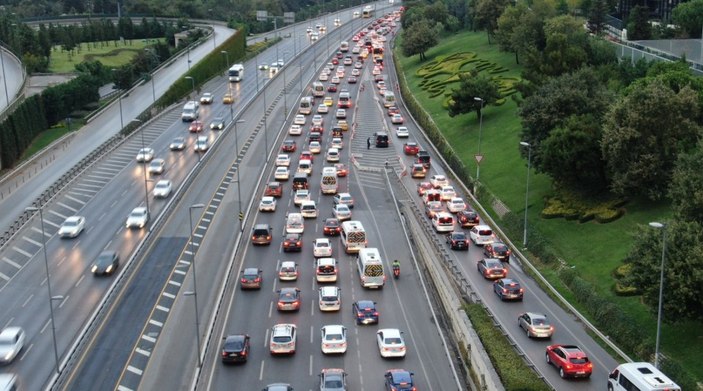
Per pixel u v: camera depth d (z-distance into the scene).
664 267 63.38
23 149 142.25
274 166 135.00
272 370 64.88
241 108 179.00
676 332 66.69
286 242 94.56
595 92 108.19
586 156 93.75
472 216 101.94
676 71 104.50
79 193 119.12
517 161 118.62
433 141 147.88
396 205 113.06
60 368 65.56
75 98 169.88
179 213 109.88
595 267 82.56
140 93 194.00
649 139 86.62
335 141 148.38
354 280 85.56
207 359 67.12
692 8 153.12
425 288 83.31
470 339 64.81
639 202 90.94
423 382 62.59
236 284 84.62
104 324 75.12
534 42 163.62
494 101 144.38
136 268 89.56
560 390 58.88
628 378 54.53
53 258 93.25
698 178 69.06
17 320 76.75
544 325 68.62
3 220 108.38
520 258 91.00
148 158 135.88
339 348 67.31
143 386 63.38
